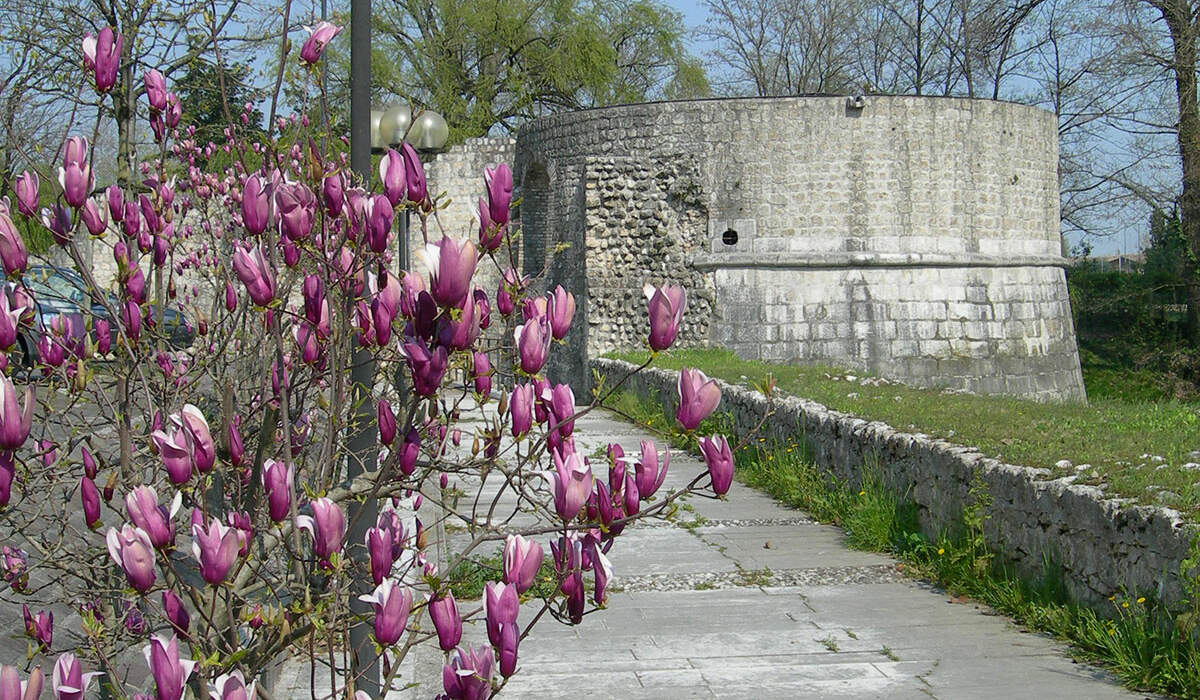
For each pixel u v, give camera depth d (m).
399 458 3.19
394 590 2.62
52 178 3.67
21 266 2.93
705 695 5.91
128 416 3.56
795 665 6.36
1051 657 6.34
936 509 8.57
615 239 24.05
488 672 2.56
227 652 3.03
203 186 6.74
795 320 23.05
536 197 27.95
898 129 22.98
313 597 3.43
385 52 39.09
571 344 25.14
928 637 6.81
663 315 2.88
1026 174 24.20
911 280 23.33
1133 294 32.88
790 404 12.01
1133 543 6.17
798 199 23.03
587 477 2.83
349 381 4.51
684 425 2.92
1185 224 31.33
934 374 23.31
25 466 3.99
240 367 5.10
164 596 2.82
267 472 3.06
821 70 44.16
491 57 40.50
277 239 4.19
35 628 3.31
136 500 2.66
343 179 3.45
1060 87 36.91
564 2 39.69
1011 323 23.97
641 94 45.38
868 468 9.83
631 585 8.17
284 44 3.76
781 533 9.87
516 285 3.48
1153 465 7.10
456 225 30.55
